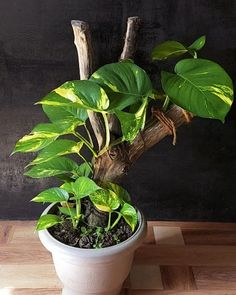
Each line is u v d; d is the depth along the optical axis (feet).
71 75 4.58
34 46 4.43
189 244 5.03
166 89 3.08
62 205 4.04
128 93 3.29
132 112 3.47
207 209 5.33
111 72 3.34
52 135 3.44
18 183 5.11
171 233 5.19
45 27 4.35
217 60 4.54
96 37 4.40
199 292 4.40
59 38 4.41
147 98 3.29
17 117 4.77
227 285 4.51
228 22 4.37
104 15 4.31
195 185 5.19
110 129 3.74
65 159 4.00
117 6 4.28
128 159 3.73
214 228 5.31
